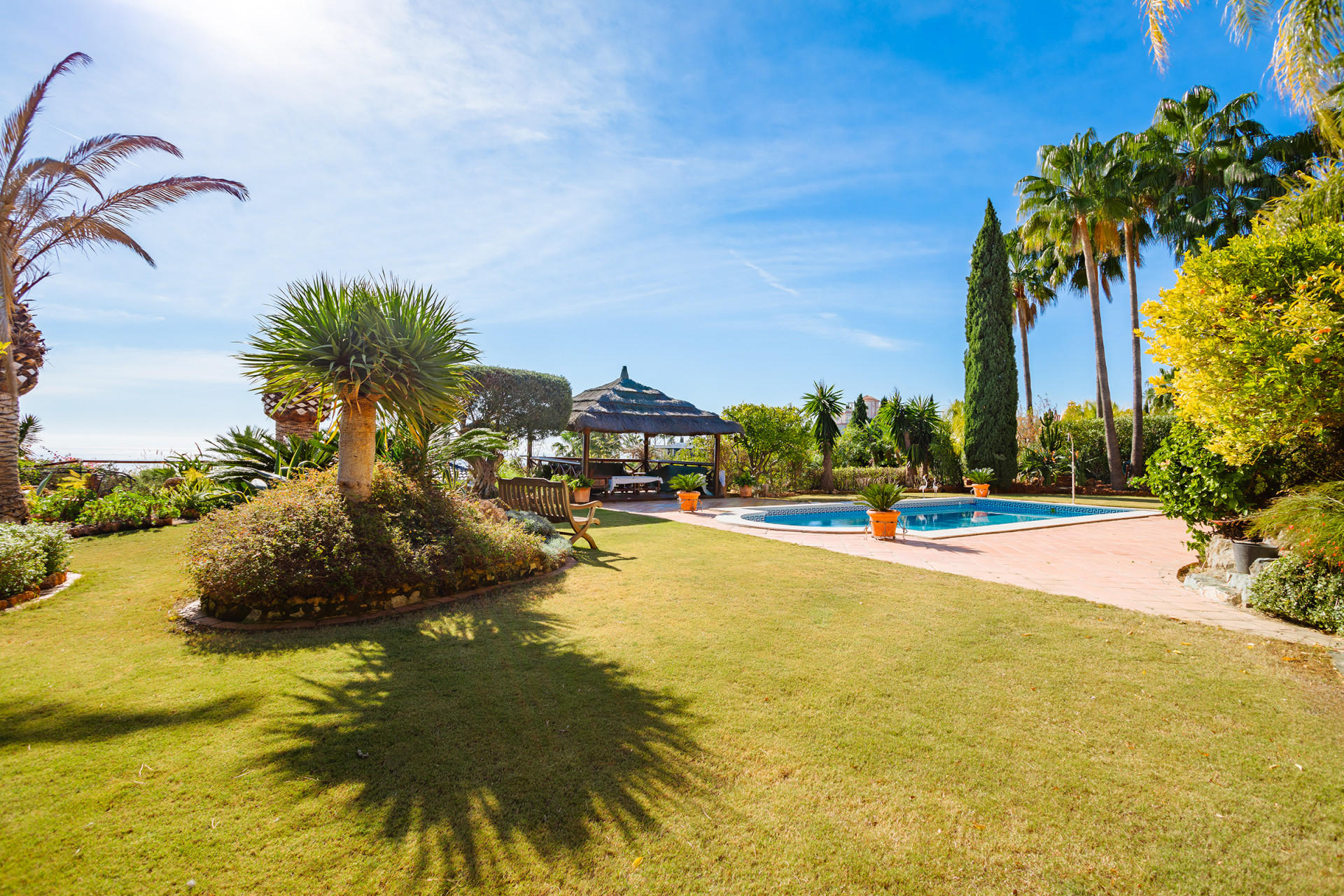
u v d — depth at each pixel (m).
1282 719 2.85
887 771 2.36
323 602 4.37
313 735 2.59
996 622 4.46
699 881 1.75
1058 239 20.39
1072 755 2.51
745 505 14.98
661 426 16.12
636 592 5.32
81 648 3.67
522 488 8.43
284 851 1.84
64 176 9.01
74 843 1.85
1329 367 4.78
